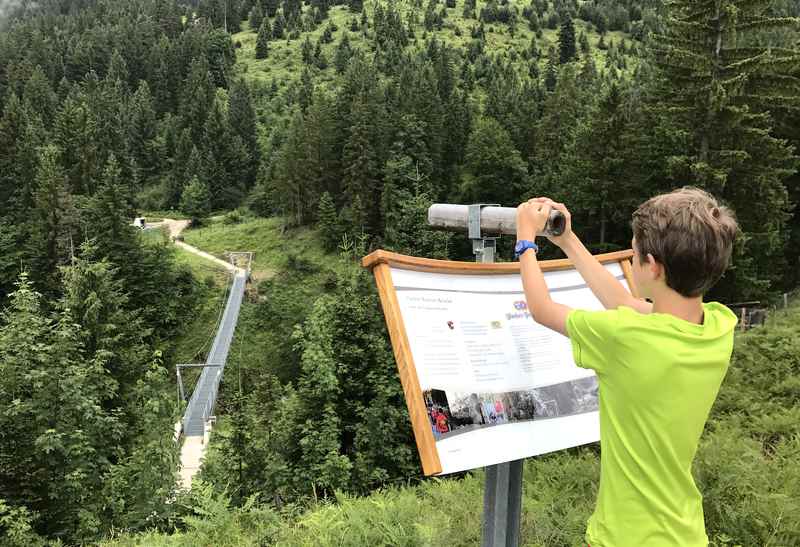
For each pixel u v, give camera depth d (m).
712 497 4.00
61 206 56.47
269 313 55.47
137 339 23.72
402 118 69.81
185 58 153.00
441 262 2.41
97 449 11.70
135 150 118.25
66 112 79.50
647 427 1.65
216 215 98.44
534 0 193.50
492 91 100.50
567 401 2.54
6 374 11.41
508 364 2.44
